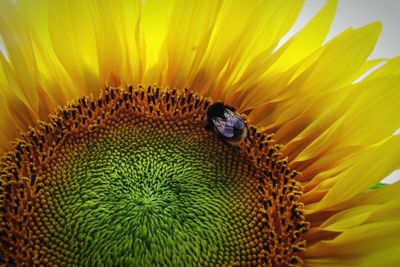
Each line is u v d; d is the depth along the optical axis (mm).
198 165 227
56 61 250
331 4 247
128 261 194
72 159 226
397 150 202
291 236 209
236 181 224
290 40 241
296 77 243
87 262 198
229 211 214
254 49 247
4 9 240
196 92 252
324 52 236
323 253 206
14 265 202
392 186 212
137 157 228
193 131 236
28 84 240
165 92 243
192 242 201
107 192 210
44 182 218
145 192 210
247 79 245
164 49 250
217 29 251
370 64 248
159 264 195
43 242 204
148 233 196
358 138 225
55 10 243
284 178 224
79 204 208
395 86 222
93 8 244
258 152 230
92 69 251
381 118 222
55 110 242
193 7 245
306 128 234
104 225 200
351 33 237
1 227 208
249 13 246
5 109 240
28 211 210
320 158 229
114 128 236
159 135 235
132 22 250
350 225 203
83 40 248
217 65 250
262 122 246
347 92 235
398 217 201
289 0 245
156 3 250
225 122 225
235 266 204
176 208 208
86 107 239
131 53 252
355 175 206
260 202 218
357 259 199
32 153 227
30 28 244
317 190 221
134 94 243
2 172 221
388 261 192
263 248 207
